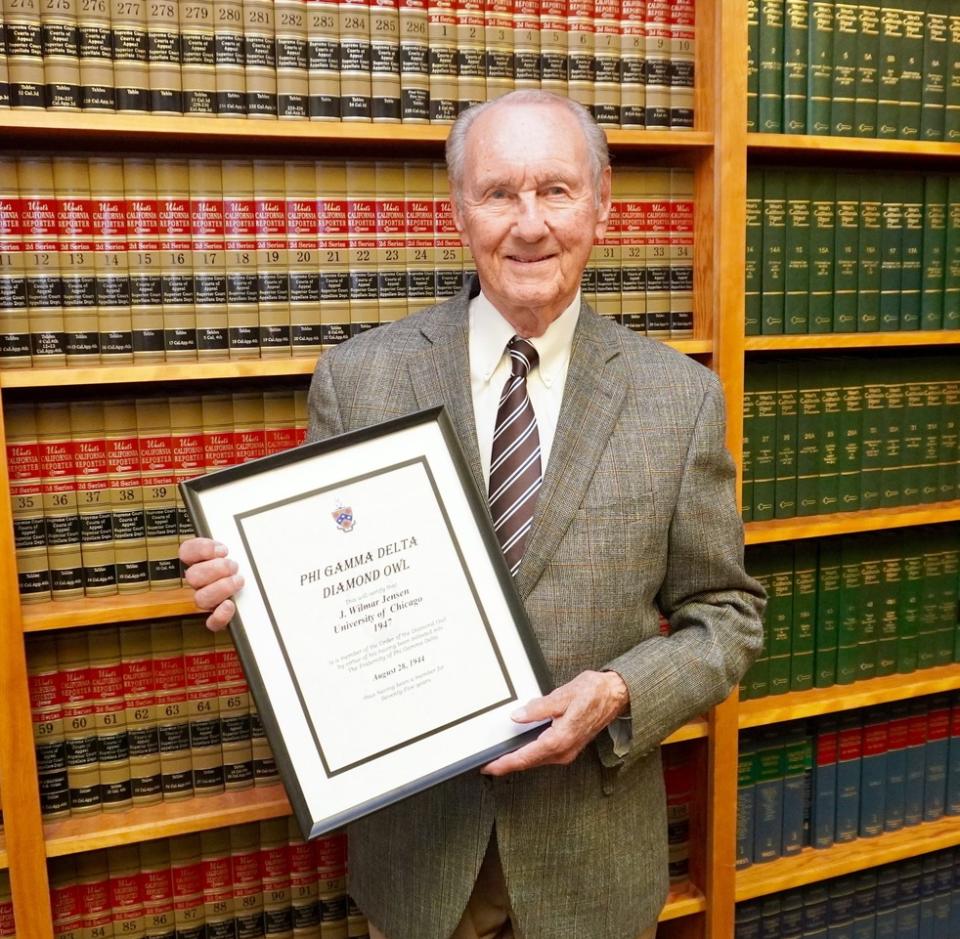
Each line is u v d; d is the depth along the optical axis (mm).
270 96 1494
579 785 1272
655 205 1744
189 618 1597
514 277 1224
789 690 1989
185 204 1502
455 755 1134
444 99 1581
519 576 1225
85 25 1397
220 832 1677
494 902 1317
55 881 1582
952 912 2203
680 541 1301
